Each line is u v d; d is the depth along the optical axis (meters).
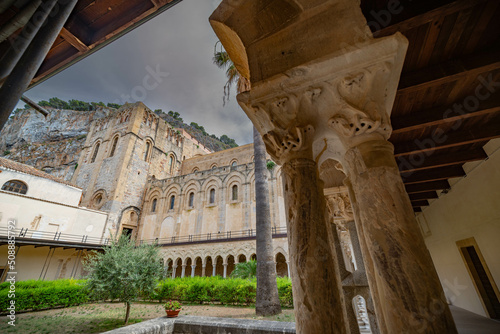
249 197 23.72
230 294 11.50
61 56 2.89
